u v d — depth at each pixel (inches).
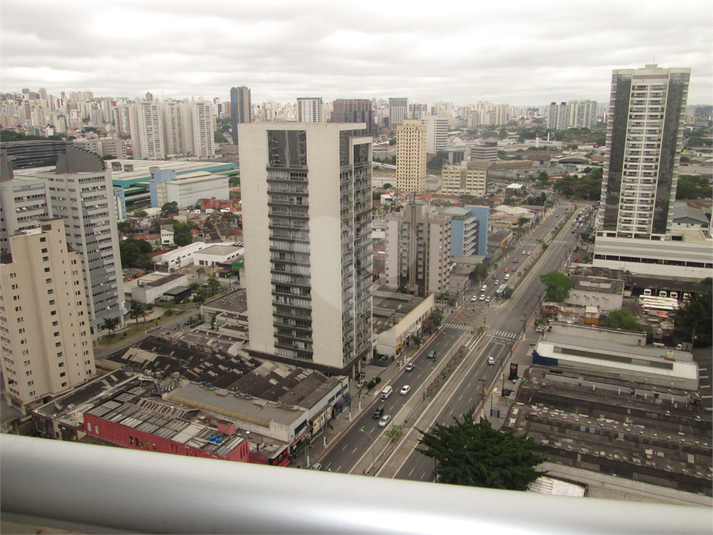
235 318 5536.4
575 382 3843.5
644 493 2751.0
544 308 5861.2
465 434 2802.7
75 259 4242.1
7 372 4055.1
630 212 6806.1
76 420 3496.6
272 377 3978.8
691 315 4899.1
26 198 5064.0
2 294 3848.4
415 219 6309.1
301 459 3316.9
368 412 3907.5
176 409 3344.0
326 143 3732.8
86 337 4362.7
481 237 7800.2
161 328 5605.3
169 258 7790.4
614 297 5753.0
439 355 4901.6
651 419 3356.3
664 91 6427.2
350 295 4148.6
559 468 2915.8
